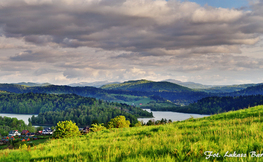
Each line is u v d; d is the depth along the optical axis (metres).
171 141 11.89
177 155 8.88
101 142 15.40
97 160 9.55
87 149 12.62
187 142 10.84
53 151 13.01
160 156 8.93
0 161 11.06
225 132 12.62
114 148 11.23
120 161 8.96
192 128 17.34
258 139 9.99
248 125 14.67
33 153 12.84
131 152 10.14
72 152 12.14
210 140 11.02
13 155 12.55
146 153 9.68
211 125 17.75
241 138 10.74
